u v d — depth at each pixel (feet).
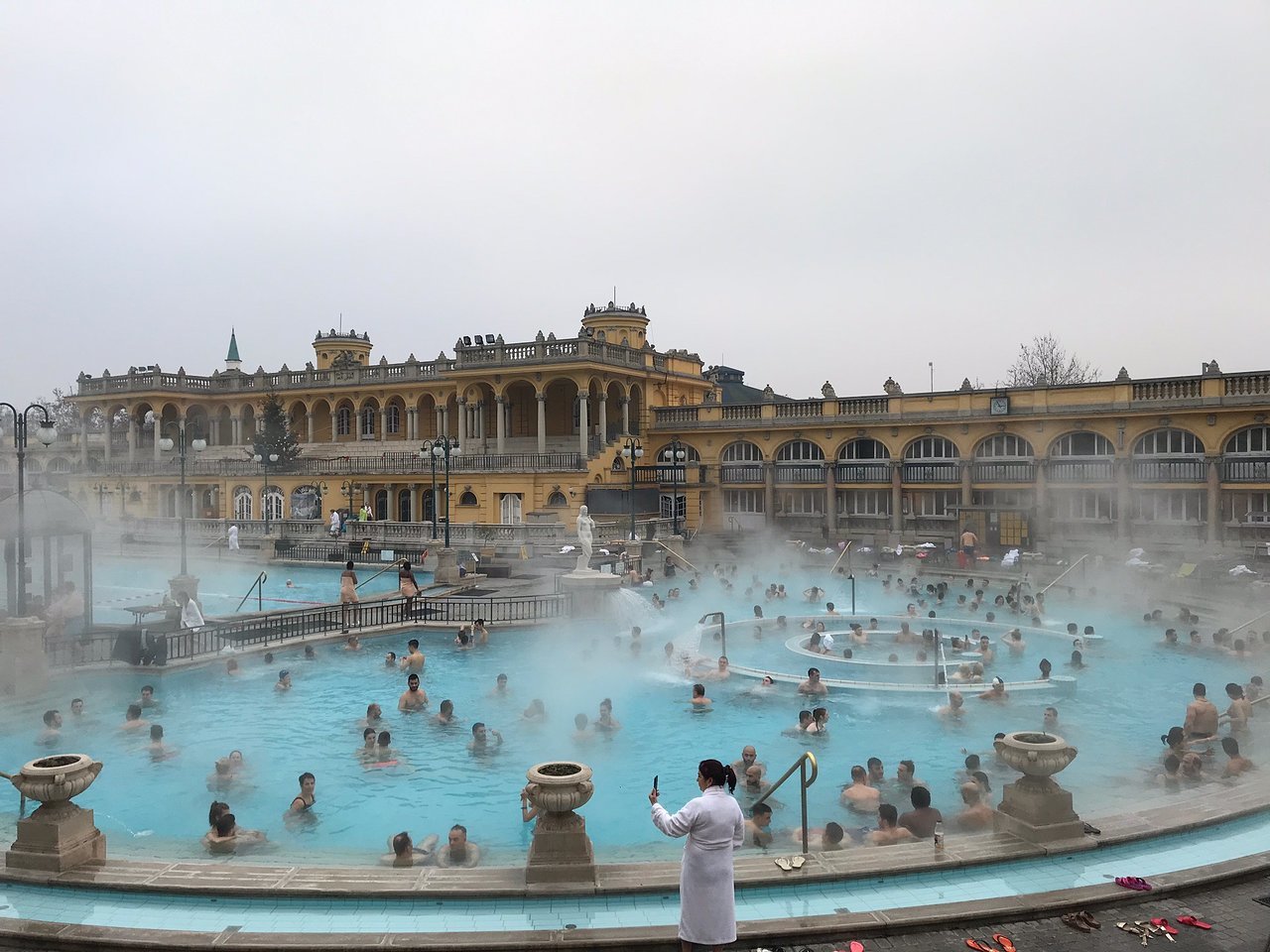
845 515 170.19
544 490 171.01
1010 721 58.44
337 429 231.91
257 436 206.90
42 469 255.50
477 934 26.84
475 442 195.00
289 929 27.37
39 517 70.38
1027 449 151.74
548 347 176.76
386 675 70.95
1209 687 66.23
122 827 41.27
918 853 31.91
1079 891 29.45
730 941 23.68
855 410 168.25
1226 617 91.71
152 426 260.62
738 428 177.88
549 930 27.09
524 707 62.18
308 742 54.39
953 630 88.84
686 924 23.75
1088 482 145.38
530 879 29.86
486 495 175.83
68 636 70.33
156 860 32.45
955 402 157.28
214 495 224.12
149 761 50.80
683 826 23.48
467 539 152.25
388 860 36.35
